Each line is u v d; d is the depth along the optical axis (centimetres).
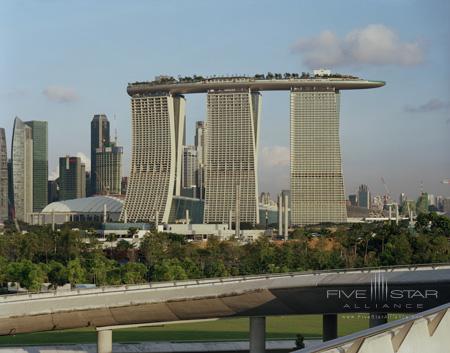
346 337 3709
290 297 13712
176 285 14900
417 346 4222
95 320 12938
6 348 15025
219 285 14500
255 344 13762
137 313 13262
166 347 15312
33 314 12706
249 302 13625
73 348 15088
